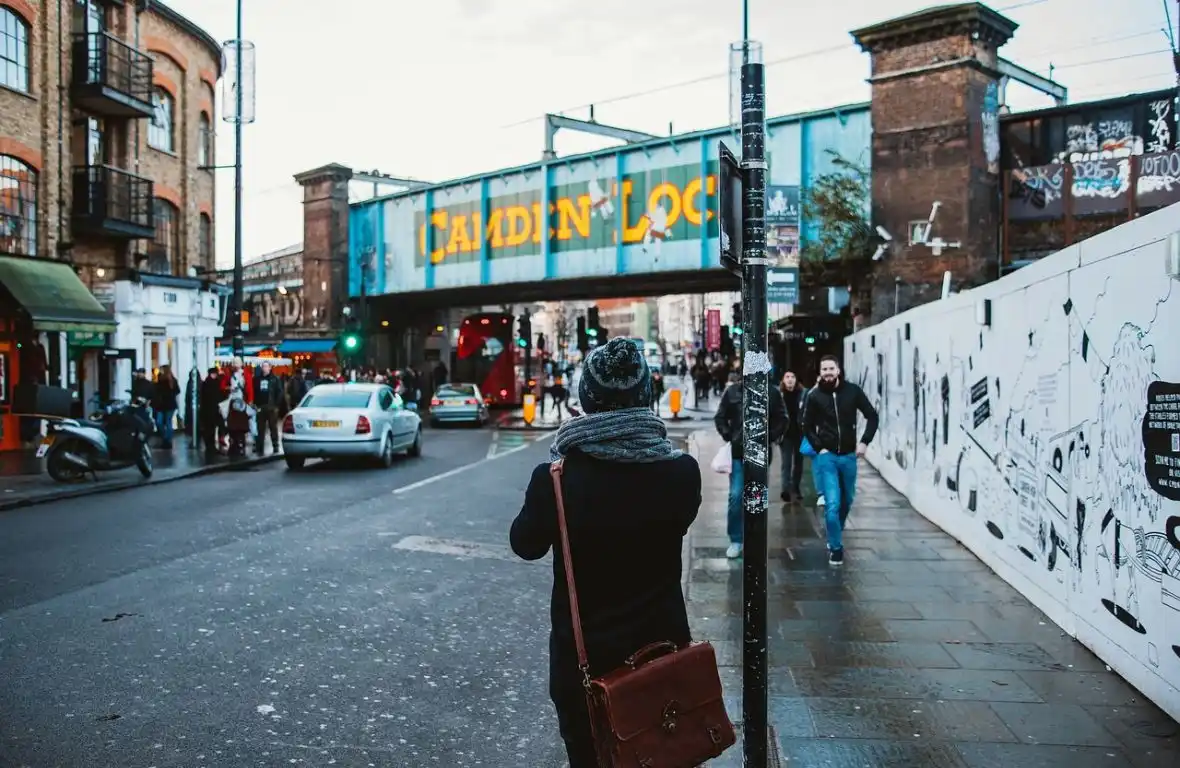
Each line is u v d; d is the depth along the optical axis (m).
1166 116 19.88
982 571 8.15
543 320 118.69
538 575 8.42
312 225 41.81
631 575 2.75
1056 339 6.43
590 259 31.73
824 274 23.25
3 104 19.92
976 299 8.65
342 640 6.32
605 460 2.71
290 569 8.52
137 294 24.02
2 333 19.42
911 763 4.21
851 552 9.01
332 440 16.91
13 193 20.39
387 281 39.97
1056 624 6.42
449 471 17.06
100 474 15.69
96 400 20.42
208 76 28.97
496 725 4.86
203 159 29.02
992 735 4.51
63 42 21.80
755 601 3.83
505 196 34.38
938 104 21.25
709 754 2.68
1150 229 4.89
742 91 4.12
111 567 8.45
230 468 17.61
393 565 8.77
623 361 2.80
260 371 20.66
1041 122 21.30
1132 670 5.14
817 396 8.55
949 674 5.41
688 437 25.30
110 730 4.67
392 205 39.47
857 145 24.20
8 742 4.50
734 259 3.94
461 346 43.25
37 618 6.69
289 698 5.20
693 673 2.69
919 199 21.47
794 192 14.15
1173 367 4.61
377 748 4.54
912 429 12.26
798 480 12.49
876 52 22.06
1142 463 4.99
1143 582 4.99
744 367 3.95
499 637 6.46
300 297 52.84
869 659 5.70
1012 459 7.53
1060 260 6.36
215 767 4.28
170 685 5.36
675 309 131.62
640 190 30.08
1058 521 6.39
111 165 24.05
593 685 2.60
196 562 8.73
